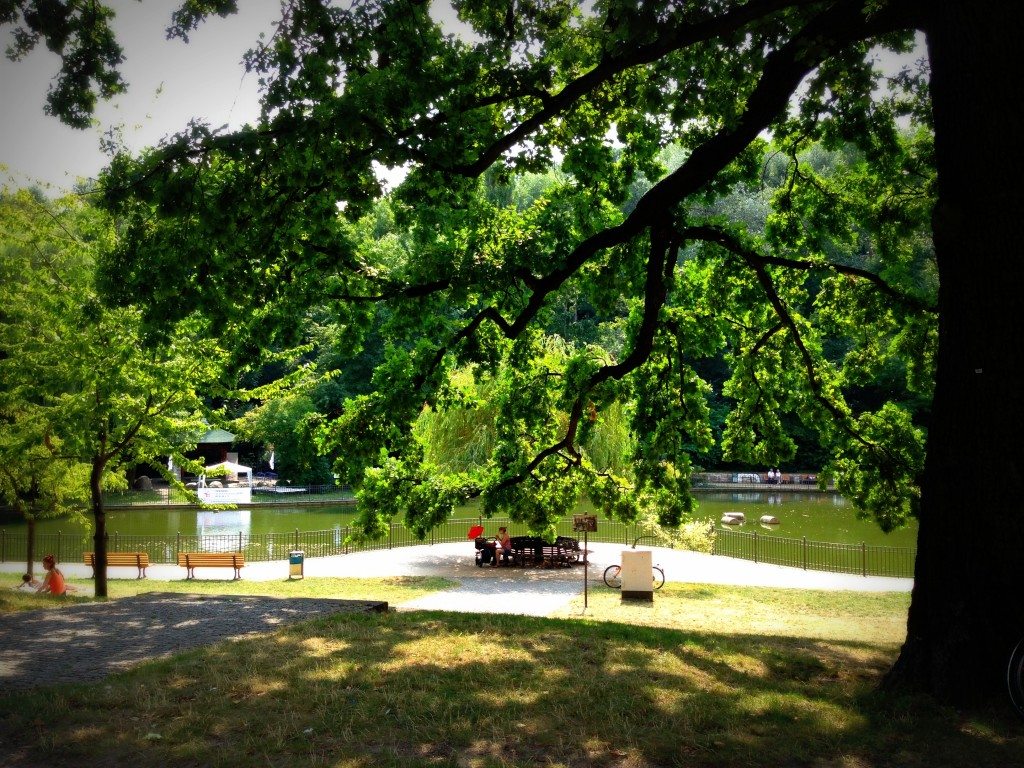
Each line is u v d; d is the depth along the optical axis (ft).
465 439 92.73
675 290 50.67
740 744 18.38
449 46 31.71
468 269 39.11
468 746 18.22
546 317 47.62
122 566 79.41
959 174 23.80
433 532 108.47
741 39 35.09
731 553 89.92
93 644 29.63
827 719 20.36
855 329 50.57
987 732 19.33
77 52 30.53
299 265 37.55
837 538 104.06
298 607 38.29
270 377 215.51
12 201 55.72
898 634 45.96
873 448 45.14
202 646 28.96
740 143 32.89
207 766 17.07
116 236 54.34
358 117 27.78
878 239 45.98
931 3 25.91
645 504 51.65
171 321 31.73
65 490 65.72
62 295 54.95
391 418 42.34
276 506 153.28
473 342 43.80
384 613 37.11
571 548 79.97
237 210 29.89
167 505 147.02
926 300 43.70
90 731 19.16
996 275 22.72
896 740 18.79
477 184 38.73
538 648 28.63
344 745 18.20
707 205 46.34
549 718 20.11
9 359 57.98
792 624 50.14
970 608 22.29
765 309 50.83
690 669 26.40
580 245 37.47
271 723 19.69
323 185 30.94
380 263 43.73
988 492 22.38
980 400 22.72
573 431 45.11
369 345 189.16
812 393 49.52
